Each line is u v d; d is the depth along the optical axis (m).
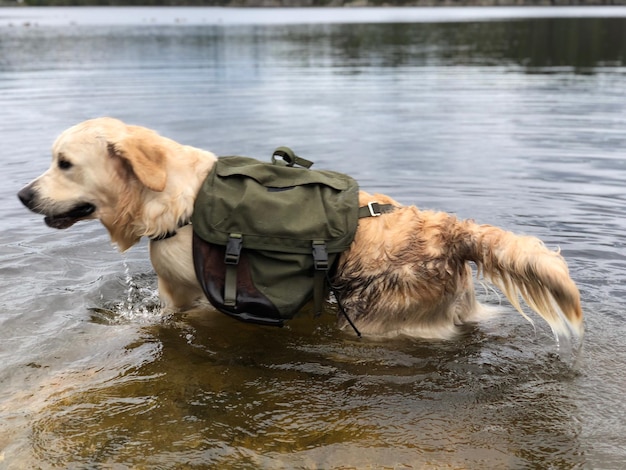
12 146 2.47
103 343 1.14
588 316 1.20
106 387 0.99
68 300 1.30
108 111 3.14
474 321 1.24
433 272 1.12
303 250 1.12
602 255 1.48
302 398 0.97
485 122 2.97
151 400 0.96
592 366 1.05
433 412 0.93
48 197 1.16
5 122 2.87
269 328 1.22
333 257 1.13
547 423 0.89
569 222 1.69
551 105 3.36
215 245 1.14
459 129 2.84
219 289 1.14
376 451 0.84
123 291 1.37
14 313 1.23
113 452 0.83
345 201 1.17
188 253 1.18
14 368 1.04
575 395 0.97
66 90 3.77
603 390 0.98
